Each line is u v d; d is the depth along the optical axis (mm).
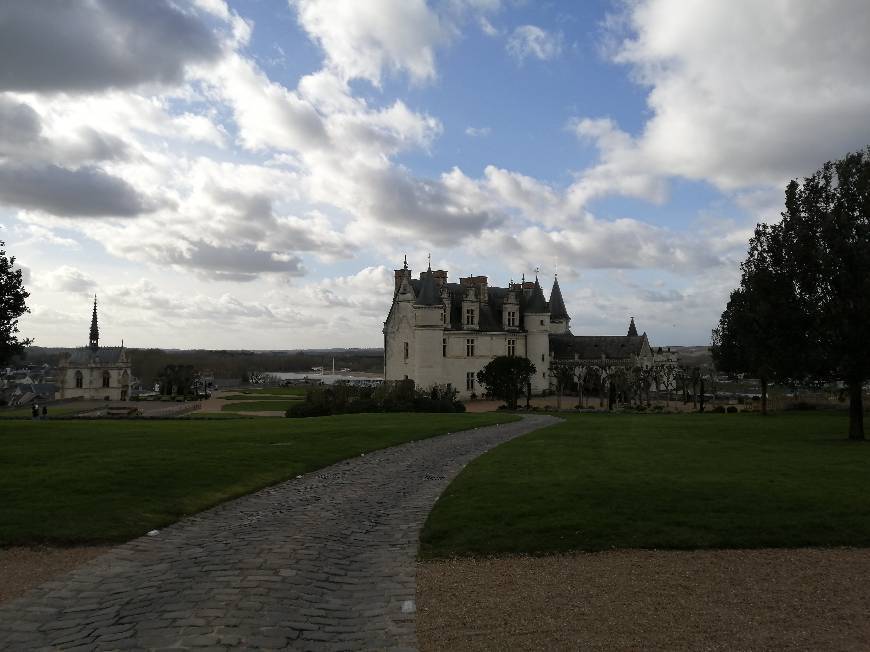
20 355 43000
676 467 22672
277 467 23688
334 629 9625
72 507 16797
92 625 9773
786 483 19328
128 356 145500
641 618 10031
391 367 88688
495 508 16641
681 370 101312
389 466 25109
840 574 12211
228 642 8922
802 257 31641
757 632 9508
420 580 11914
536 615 10172
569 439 32406
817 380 32812
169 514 16844
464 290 92625
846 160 32312
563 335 107875
